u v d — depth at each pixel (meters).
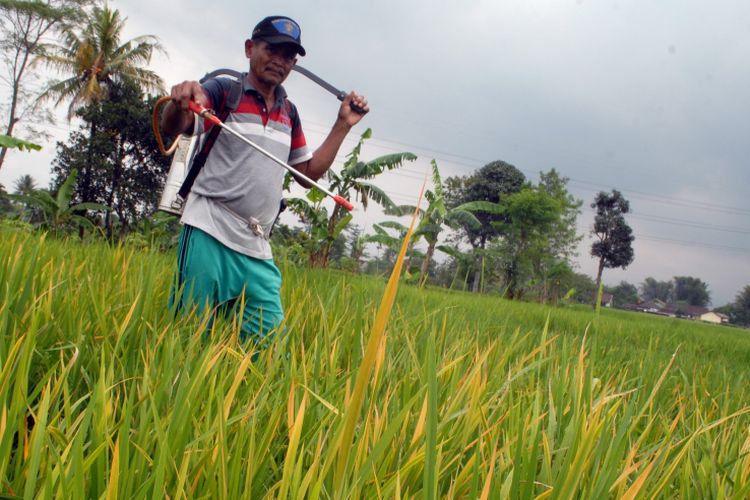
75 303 2.40
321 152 3.63
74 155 31.12
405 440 1.62
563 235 51.62
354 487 1.01
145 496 1.10
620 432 1.40
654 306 117.75
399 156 14.99
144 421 1.35
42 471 1.23
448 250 16.59
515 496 1.18
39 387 1.50
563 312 13.45
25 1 29.91
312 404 1.63
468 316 4.81
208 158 3.19
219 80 3.21
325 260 12.87
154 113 3.13
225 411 1.47
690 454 1.72
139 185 32.44
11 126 31.80
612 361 4.14
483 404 1.86
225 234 3.12
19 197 15.25
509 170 61.41
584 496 1.35
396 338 2.81
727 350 10.45
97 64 32.25
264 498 1.22
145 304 2.23
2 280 2.35
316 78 3.58
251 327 3.12
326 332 2.34
